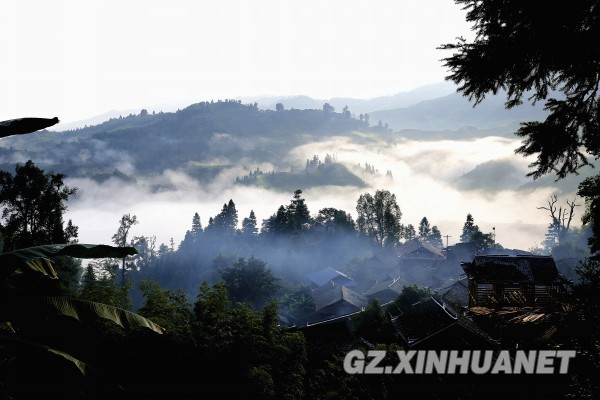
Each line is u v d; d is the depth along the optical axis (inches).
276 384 737.0
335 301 2101.4
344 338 1272.1
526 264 1160.8
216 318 733.3
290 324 2121.1
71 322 463.8
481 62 274.5
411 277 2878.9
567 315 388.2
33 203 1402.6
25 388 412.8
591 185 381.7
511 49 264.4
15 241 1369.3
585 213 395.2
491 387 819.4
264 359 727.7
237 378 655.1
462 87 300.2
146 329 609.6
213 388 639.8
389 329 1307.8
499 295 1024.2
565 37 250.7
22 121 275.4
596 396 371.2
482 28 285.6
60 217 1459.2
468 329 968.9
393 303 1593.3
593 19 249.4
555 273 1136.2
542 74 285.1
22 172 1364.4
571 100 293.6
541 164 320.5
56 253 290.2
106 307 296.5
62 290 776.3
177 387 616.4
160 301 777.6
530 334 718.5
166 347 625.3
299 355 815.7
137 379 571.2
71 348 480.1
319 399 850.8
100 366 518.0
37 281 311.4
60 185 1461.6
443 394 851.4
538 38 257.6
